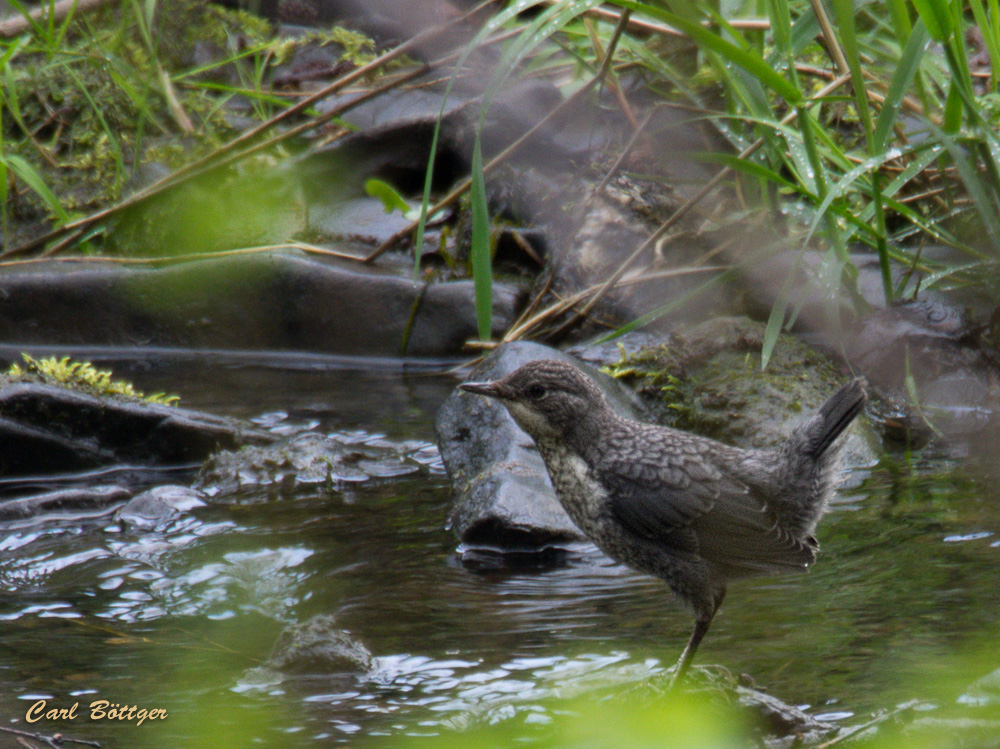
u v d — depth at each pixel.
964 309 10.78
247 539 8.38
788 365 10.66
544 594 7.27
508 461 8.86
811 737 5.14
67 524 8.84
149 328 13.31
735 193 12.80
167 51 16.27
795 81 9.66
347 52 16.34
